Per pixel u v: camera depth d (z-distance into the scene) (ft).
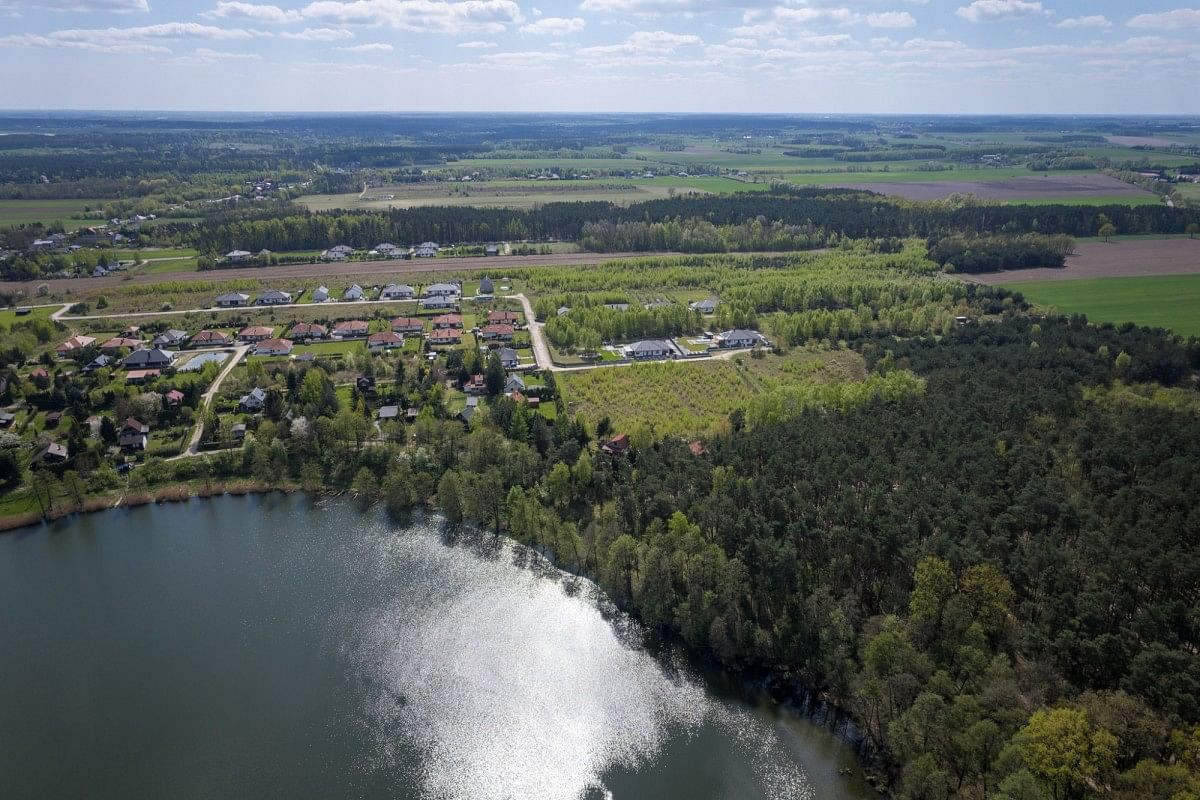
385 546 516.73
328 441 615.57
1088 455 489.67
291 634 431.02
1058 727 287.89
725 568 413.80
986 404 568.00
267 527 540.52
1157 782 266.77
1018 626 376.27
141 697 385.09
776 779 335.47
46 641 426.51
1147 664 317.22
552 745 356.18
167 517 554.46
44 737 361.51
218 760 347.56
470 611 450.30
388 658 412.57
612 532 476.13
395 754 351.67
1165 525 404.98
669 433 613.52
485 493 527.40
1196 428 510.17
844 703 370.73
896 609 401.08
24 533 535.19
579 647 420.36
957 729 311.47
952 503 436.76
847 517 438.40
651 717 371.97
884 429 535.60
